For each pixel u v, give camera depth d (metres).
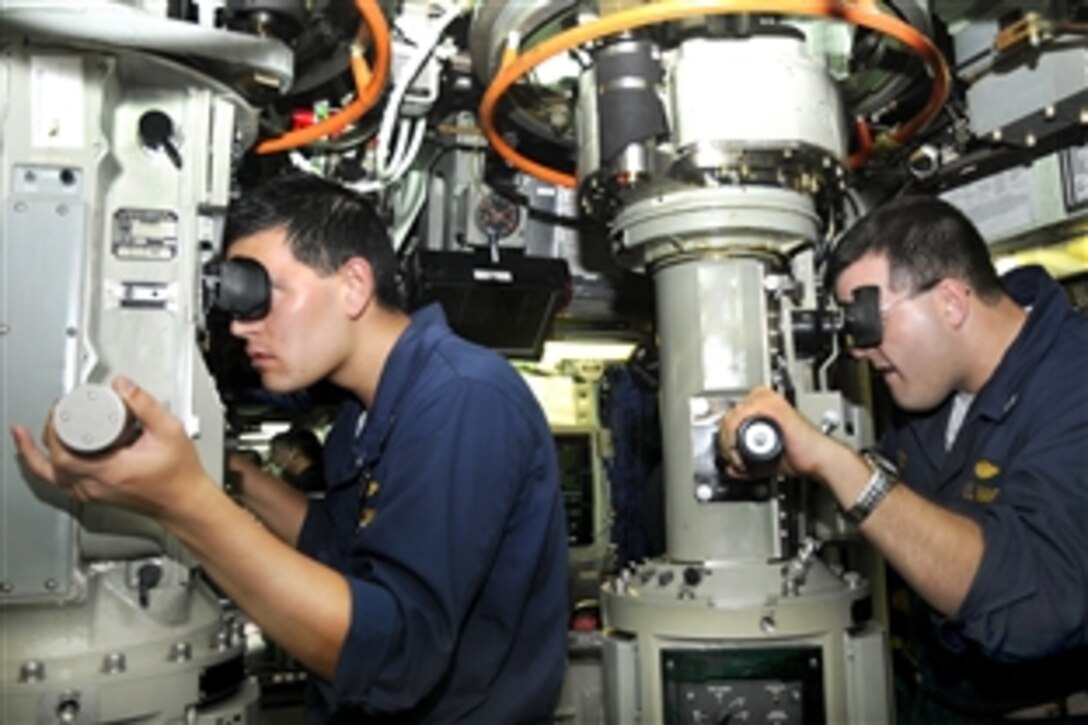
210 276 1.21
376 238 1.34
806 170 1.76
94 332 1.16
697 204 1.77
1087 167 2.00
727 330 1.86
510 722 1.26
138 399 0.86
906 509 1.35
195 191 1.24
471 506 1.09
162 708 1.19
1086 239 2.21
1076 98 1.74
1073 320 1.63
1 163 1.14
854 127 2.03
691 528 1.87
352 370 1.33
